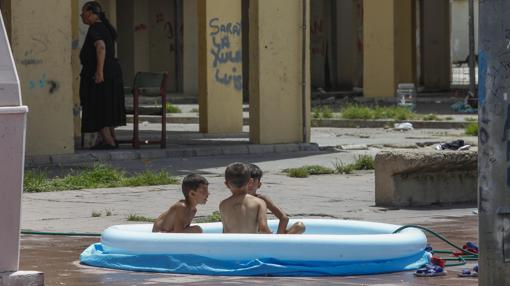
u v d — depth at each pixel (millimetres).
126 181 31781
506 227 13516
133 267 18359
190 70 84625
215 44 47656
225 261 17938
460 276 17812
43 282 16281
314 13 91688
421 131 55469
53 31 36938
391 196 27328
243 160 39125
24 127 15562
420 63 92688
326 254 17812
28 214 26047
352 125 59719
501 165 13469
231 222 19062
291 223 20453
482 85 13570
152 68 86500
